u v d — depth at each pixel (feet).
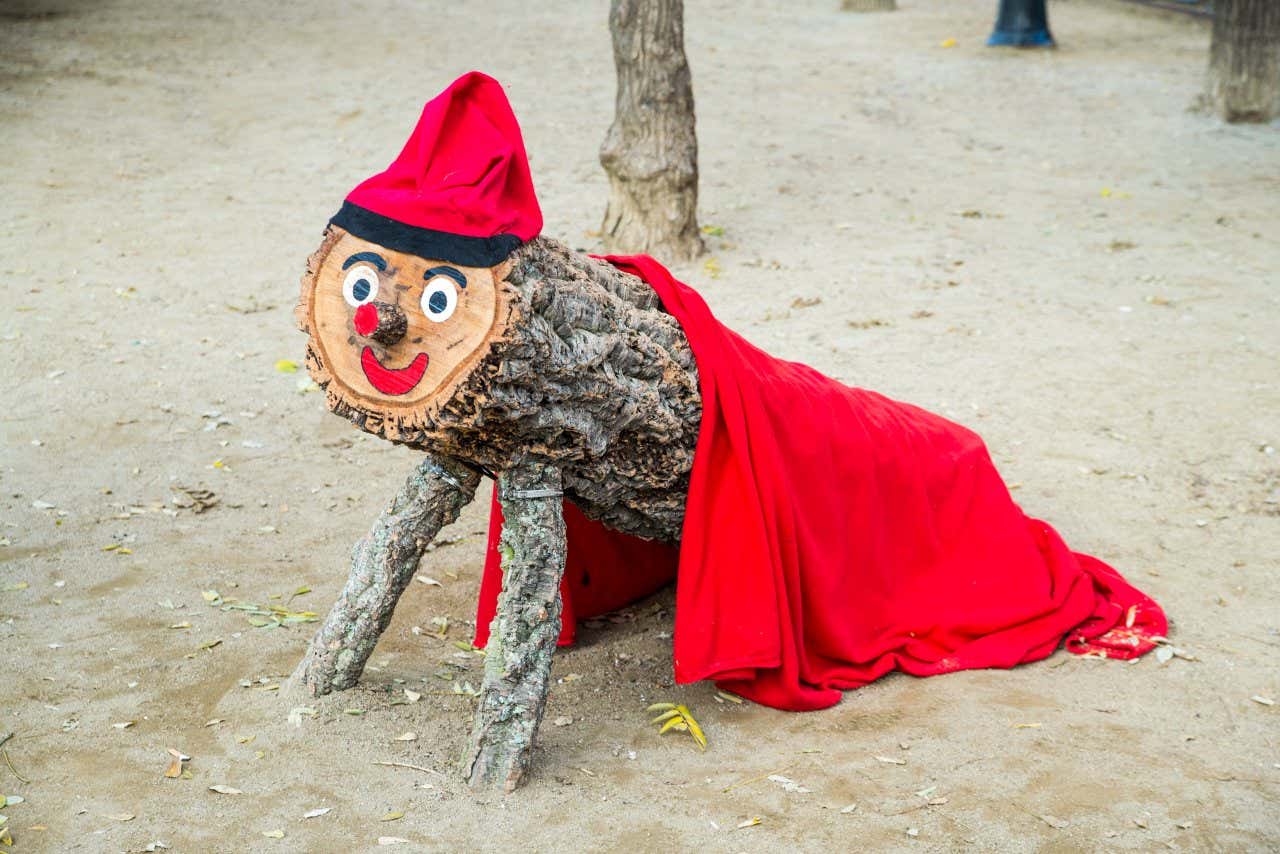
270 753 13.56
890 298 30.37
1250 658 16.20
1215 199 38.34
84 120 42.47
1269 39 46.21
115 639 15.93
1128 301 30.12
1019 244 34.50
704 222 36.24
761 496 14.43
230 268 31.35
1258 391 24.95
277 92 47.09
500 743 13.10
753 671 14.56
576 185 38.78
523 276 11.82
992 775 13.55
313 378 12.37
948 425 17.40
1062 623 16.52
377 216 11.91
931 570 16.57
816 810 12.86
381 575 14.28
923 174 41.27
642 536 15.85
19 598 16.90
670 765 13.73
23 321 27.35
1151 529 19.92
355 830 12.34
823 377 16.44
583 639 17.04
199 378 25.16
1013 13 58.85
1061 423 23.75
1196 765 13.84
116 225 33.91
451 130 12.15
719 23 64.59
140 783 12.96
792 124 46.73
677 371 14.08
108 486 20.62
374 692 14.79
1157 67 55.57
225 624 16.44
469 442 12.78
